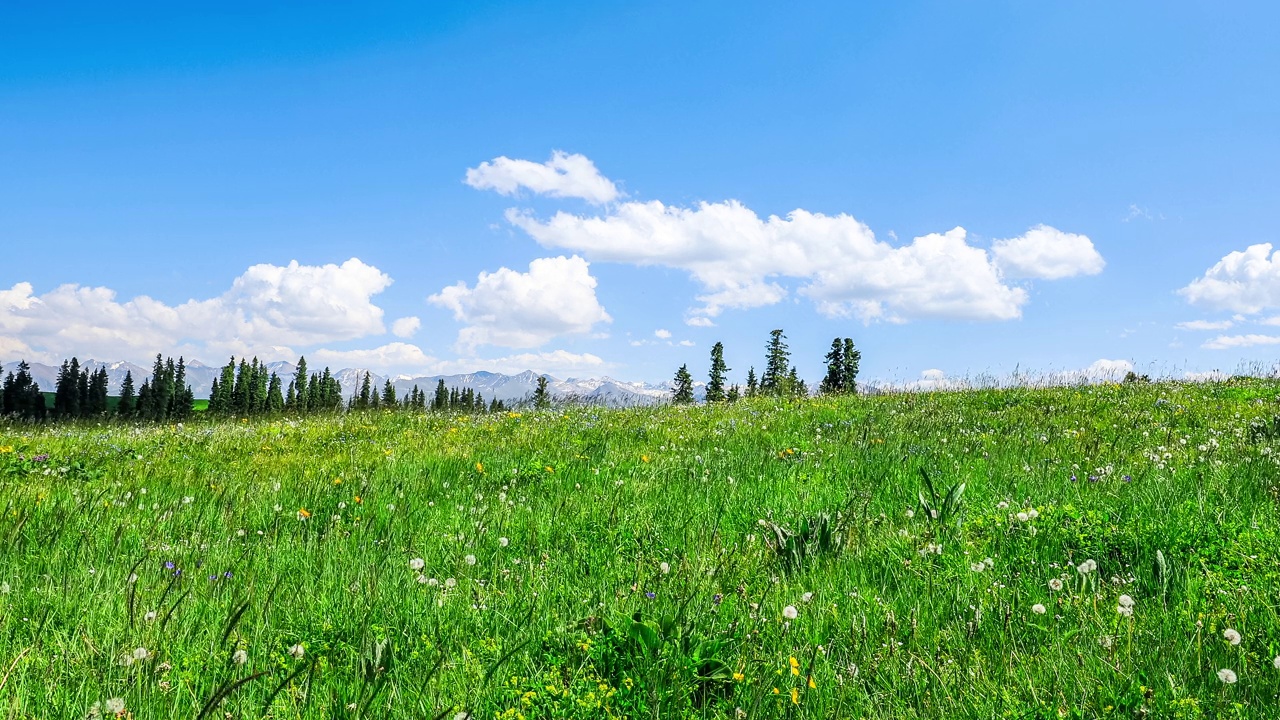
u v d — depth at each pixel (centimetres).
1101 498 612
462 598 446
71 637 379
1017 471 772
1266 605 375
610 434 1236
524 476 850
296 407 2059
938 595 436
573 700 313
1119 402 1397
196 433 1480
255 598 438
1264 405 1279
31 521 612
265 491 781
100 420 1886
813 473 822
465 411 1878
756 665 343
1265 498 589
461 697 321
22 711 298
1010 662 341
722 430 1238
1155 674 324
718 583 469
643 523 621
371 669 344
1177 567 446
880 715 311
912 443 1003
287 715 307
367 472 881
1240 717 292
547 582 482
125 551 547
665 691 323
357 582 465
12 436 1442
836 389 2111
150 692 314
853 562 504
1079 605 396
